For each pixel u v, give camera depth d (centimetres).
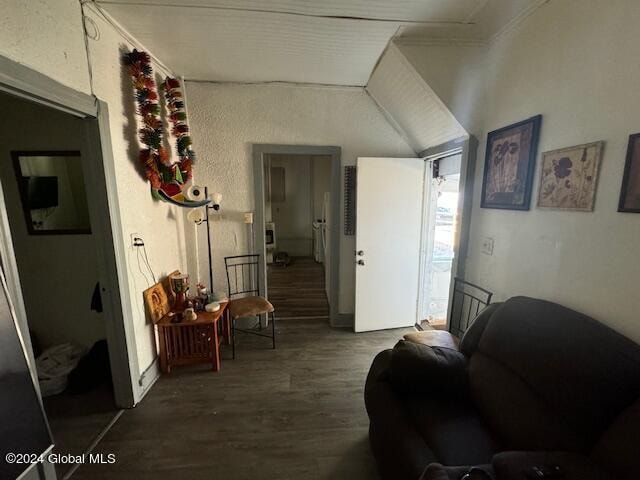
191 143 263
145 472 158
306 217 676
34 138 219
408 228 314
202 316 247
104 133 174
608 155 125
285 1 166
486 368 152
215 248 309
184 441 178
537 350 131
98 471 158
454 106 215
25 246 232
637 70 114
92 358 226
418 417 142
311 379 238
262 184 303
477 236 224
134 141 211
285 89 288
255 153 295
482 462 118
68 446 173
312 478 155
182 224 292
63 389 218
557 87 152
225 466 162
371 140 306
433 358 160
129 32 197
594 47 131
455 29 195
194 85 279
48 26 137
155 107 214
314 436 182
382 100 287
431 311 369
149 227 231
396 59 221
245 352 279
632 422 94
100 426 189
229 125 289
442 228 374
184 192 275
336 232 320
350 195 314
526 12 171
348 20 185
